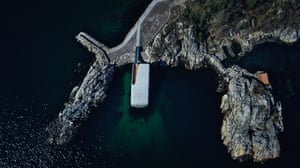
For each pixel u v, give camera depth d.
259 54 179.75
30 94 169.38
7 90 169.62
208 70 176.62
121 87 173.38
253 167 153.50
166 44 177.38
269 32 182.25
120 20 188.75
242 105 161.25
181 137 161.88
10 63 177.12
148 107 168.88
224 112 165.50
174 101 170.00
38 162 152.38
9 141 156.75
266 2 177.75
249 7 178.50
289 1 176.62
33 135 158.75
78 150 156.75
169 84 173.38
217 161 155.50
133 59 178.00
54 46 182.62
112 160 155.38
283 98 168.25
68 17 190.50
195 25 177.88
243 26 181.12
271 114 161.00
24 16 190.50
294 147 156.50
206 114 166.62
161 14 186.00
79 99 166.12
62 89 171.50
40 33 186.00
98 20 189.38
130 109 168.38
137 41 181.00
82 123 163.38
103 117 166.00
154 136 162.38
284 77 174.00
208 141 160.25
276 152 154.12
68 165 152.50
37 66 177.25
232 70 172.75
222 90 171.25
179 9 185.75
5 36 184.25
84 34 183.62
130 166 154.50
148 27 183.88
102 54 177.38
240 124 158.62
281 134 159.38
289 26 180.75
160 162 156.12
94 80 169.00
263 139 154.88
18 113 163.75
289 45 181.88
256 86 166.12
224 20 178.25
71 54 180.62
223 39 180.62
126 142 160.50
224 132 160.00
